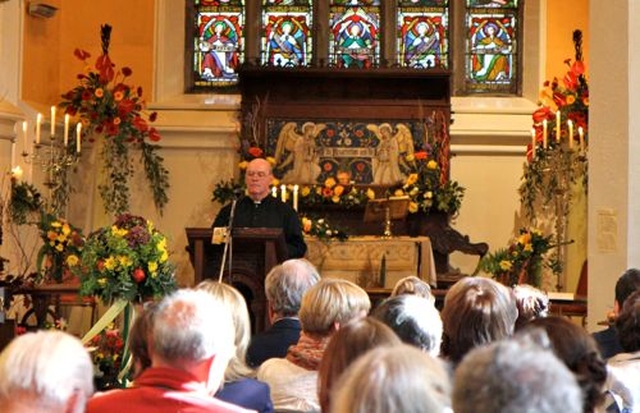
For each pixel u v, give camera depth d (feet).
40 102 41.83
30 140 39.86
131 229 22.40
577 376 11.02
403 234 42.24
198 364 11.41
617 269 28.02
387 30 45.34
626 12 27.86
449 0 45.50
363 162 42.98
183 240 43.27
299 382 14.82
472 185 43.37
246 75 42.88
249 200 32.60
